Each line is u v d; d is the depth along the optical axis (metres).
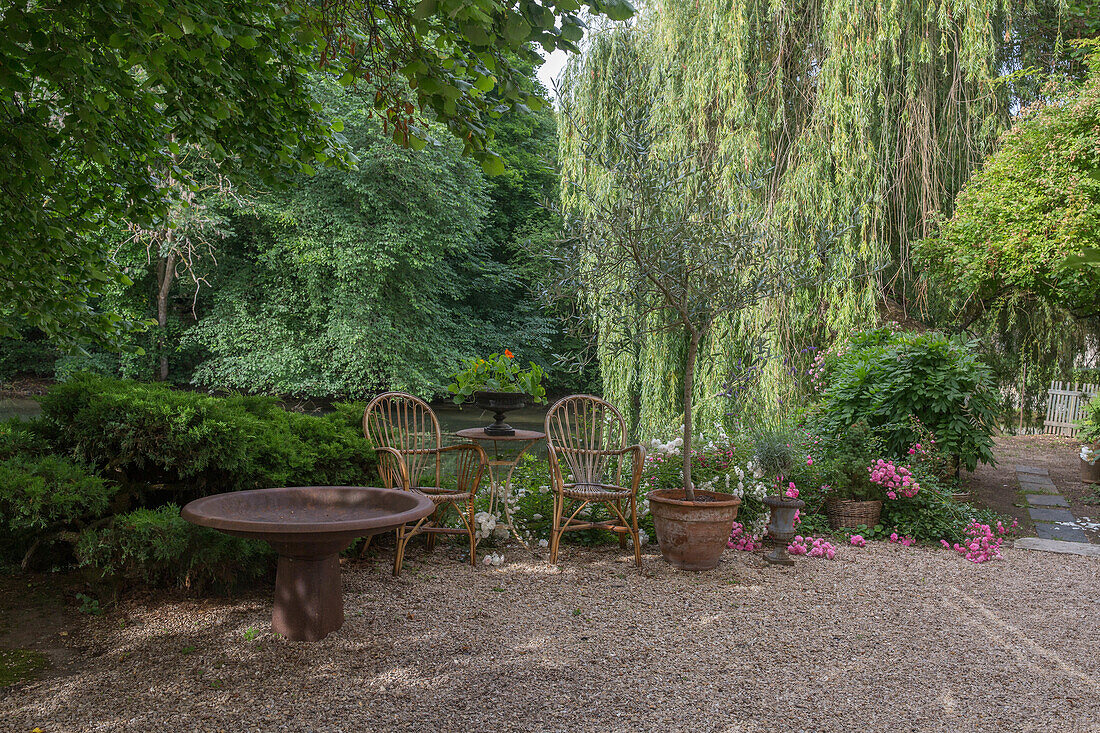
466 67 2.04
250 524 2.35
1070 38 8.36
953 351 5.64
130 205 3.92
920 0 7.11
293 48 3.23
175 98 2.88
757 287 3.63
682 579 3.57
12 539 3.00
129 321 3.99
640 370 8.12
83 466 3.00
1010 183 6.23
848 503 4.71
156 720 2.02
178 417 3.02
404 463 3.64
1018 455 8.73
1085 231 5.66
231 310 15.95
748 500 4.66
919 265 7.45
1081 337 8.77
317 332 15.88
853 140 6.97
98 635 2.62
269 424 3.58
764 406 6.75
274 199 14.52
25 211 3.02
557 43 1.75
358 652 2.53
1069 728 2.11
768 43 7.32
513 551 4.07
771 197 6.94
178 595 3.03
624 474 4.79
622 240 3.54
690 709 2.17
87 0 2.08
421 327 16.83
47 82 3.49
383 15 2.13
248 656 2.47
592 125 7.64
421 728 2.00
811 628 2.92
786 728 2.07
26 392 16.31
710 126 7.54
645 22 7.83
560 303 4.29
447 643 2.63
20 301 3.20
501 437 4.09
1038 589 3.59
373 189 14.72
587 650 2.61
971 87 7.47
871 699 2.28
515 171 17.67
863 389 5.95
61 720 2.01
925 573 3.84
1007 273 6.38
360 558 3.82
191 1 2.13
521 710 2.13
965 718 2.16
